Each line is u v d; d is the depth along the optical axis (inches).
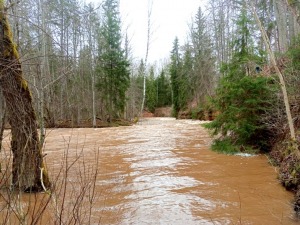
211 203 173.5
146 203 173.2
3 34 161.2
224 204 171.6
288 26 702.5
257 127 332.2
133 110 1366.9
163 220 147.6
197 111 1134.4
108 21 994.7
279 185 208.4
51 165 276.1
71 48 723.4
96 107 997.2
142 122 1121.4
